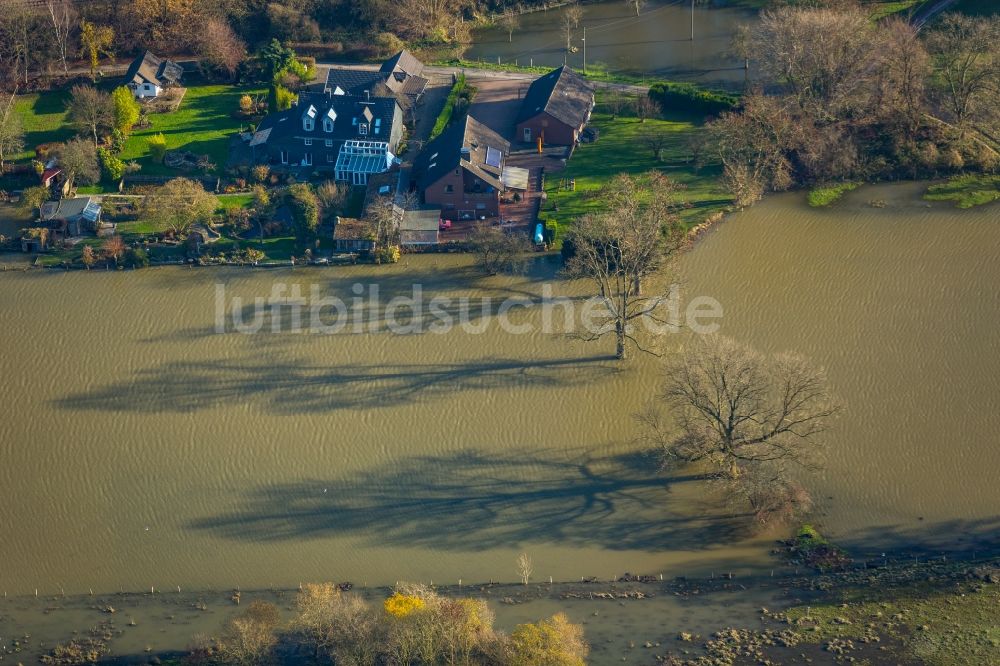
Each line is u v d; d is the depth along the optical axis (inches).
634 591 7071.9
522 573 7249.0
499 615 6894.7
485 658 6289.4
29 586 7308.1
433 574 7273.6
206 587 7258.9
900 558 7224.4
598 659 6565.0
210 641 6786.4
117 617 7057.1
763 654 6545.3
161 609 7106.3
